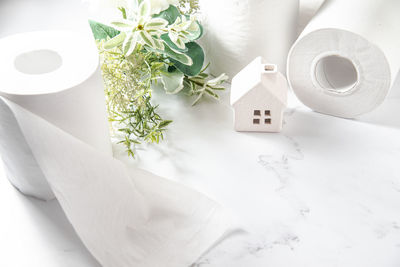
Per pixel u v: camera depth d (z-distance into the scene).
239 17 0.86
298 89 0.87
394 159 0.78
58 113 0.64
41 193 0.73
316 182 0.75
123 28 0.76
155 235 0.68
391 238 0.67
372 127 0.85
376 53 0.76
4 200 0.74
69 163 0.64
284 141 0.83
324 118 0.87
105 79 0.80
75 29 1.06
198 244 0.67
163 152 0.81
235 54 0.91
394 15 0.78
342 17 0.78
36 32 0.74
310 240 0.67
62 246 0.67
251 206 0.72
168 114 0.88
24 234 0.69
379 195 0.73
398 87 0.92
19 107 0.60
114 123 0.86
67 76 0.65
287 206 0.72
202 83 0.90
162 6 0.80
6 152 0.68
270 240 0.67
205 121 0.87
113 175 0.67
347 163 0.78
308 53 0.82
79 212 0.64
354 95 0.83
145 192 0.70
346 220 0.69
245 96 0.79
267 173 0.77
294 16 0.90
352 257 0.65
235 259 0.65
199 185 0.75
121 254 0.65
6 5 1.13
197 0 0.93
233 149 0.81
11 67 0.66
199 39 0.98
